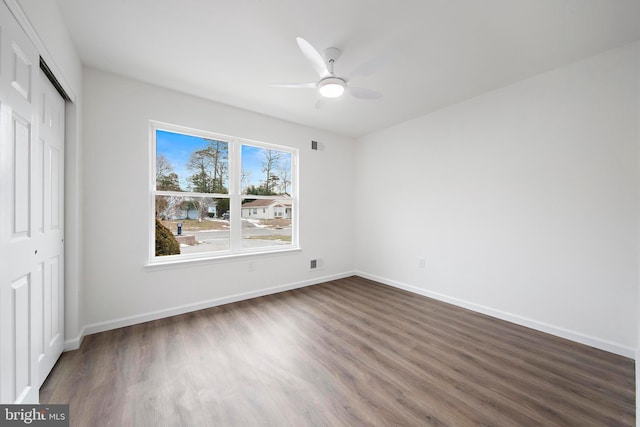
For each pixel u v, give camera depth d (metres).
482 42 2.08
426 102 3.20
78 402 1.57
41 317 1.67
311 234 4.16
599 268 2.25
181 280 2.96
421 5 1.71
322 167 4.28
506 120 2.80
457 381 1.81
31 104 1.37
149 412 1.51
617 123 2.15
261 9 1.75
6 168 1.15
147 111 2.74
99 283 2.49
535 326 2.60
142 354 2.11
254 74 2.57
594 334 2.27
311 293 3.72
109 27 1.92
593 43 2.09
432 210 3.53
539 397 1.65
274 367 1.96
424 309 3.13
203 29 1.95
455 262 3.27
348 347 2.25
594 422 1.46
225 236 3.40
